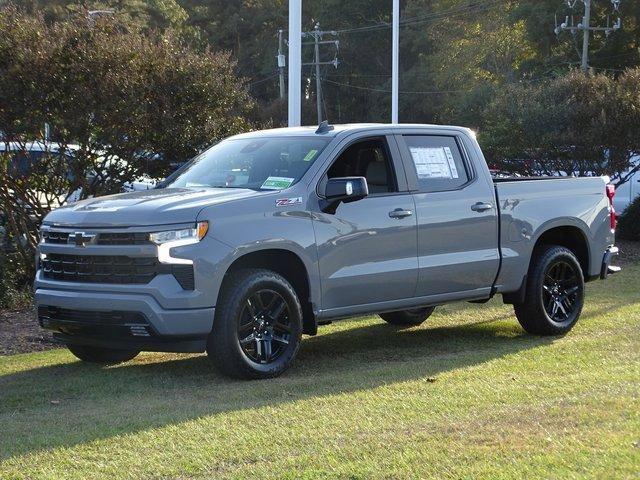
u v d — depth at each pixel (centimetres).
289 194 821
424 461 549
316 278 830
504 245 959
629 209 2055
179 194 822
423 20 6594
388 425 635
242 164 884
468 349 946
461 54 5950
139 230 764
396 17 3400
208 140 1295
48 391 777
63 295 792
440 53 6109
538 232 985
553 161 1973
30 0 3000
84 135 1225
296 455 575
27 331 1063
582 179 1048
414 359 895
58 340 840
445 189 922
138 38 1285
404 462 548
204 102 1302
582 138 1897
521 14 5478
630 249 1903
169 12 6562
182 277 761
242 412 681
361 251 856
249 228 789
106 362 902
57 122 1205
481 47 5825
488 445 575
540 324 994
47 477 546
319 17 7431
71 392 775
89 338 806
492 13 5956
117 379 820
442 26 6266
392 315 1081
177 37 1363
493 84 5138
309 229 823
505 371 818
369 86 7438
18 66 1164
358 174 881
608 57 5438
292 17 1581
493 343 976
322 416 664
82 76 1197
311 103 7150
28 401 746
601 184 1066
